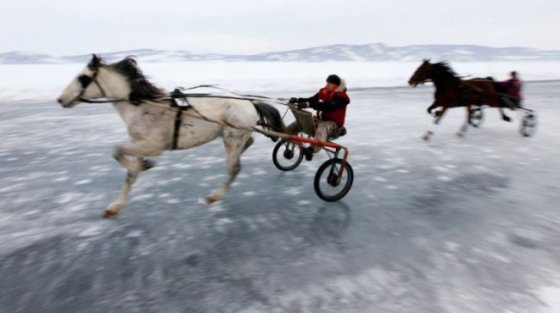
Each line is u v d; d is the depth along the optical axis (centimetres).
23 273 391
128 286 370
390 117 1432
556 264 416
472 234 488
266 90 2486
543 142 1024
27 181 675
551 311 336
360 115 1475
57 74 4341
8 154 857
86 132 1110
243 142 552
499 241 470
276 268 404
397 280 384
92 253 429
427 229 501
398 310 337
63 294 358
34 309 338
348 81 3584
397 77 4247
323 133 585
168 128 492
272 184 668
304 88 2664
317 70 6034
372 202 593
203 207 564
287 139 577
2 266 403
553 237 481
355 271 399
